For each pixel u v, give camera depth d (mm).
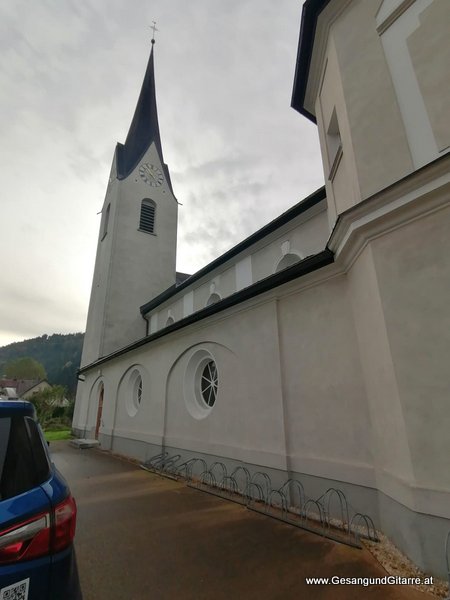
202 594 3084
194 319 8578
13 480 2000
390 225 4180
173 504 5918
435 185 3689
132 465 10078
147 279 21406
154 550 4023
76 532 4668
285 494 5461
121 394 13453
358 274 4910
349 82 5359
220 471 7043
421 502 3342
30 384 59375
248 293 6891
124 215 22156
